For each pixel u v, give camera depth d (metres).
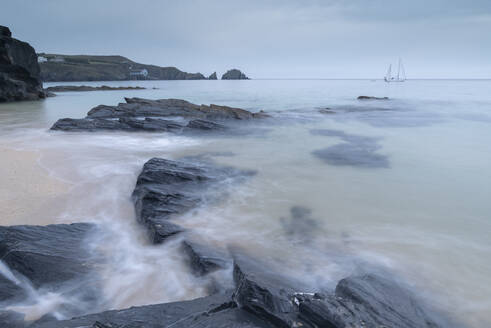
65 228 6.11
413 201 8.38
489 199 8.51
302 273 5.04
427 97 51.16
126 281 4.89
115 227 6.72
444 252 5.79
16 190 8.41
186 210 7.28
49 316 4.08
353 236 6.39
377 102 42.22
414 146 15.33
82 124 18.66
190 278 5.07
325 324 3.30
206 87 98.56
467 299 4.48
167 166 9.76
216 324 3.40
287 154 13.61
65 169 10.57
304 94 61.97
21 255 4.86
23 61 43.69
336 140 16.89
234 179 9.90
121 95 56.75
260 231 6.53
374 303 3.86
